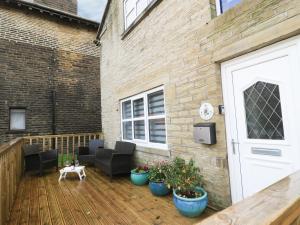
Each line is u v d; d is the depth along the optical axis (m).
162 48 4.29
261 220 0.76
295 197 0.93
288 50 2.34
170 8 4.04
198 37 3.36
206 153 3.24
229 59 2.96
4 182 2.92
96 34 8.91
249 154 2.76
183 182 2.98
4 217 2.86
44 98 7.55
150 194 3.89
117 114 6.55
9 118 6.95
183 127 3.70
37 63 7.51
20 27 7.30
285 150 2.39
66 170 5.06
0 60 6.88
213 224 0.75
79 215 3.12
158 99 4.65
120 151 5.60
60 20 8.12
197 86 3.39
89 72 8.59
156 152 4.47
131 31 5.59
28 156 5.56
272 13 2.37
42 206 3.50
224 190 2.96
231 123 2.97
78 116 8.20
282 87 2.41
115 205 3.44
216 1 3.22
